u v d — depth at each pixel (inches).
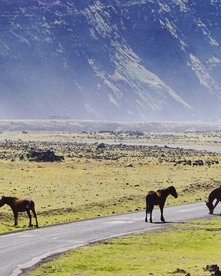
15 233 2049.7
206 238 1979.6
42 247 1782.7
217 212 2667.3
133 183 3681.1
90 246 1812.3
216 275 1386.6
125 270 1471.5
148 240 1930.4
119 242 1887.3
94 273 1434.5
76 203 2839.6
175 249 1784.0
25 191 3171.8
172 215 2559.1
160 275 1402.6
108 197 3063.5
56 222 2356.1
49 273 1433.3
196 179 3991.1
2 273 1427.2
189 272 1429.6
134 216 2524.6
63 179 3772.1
